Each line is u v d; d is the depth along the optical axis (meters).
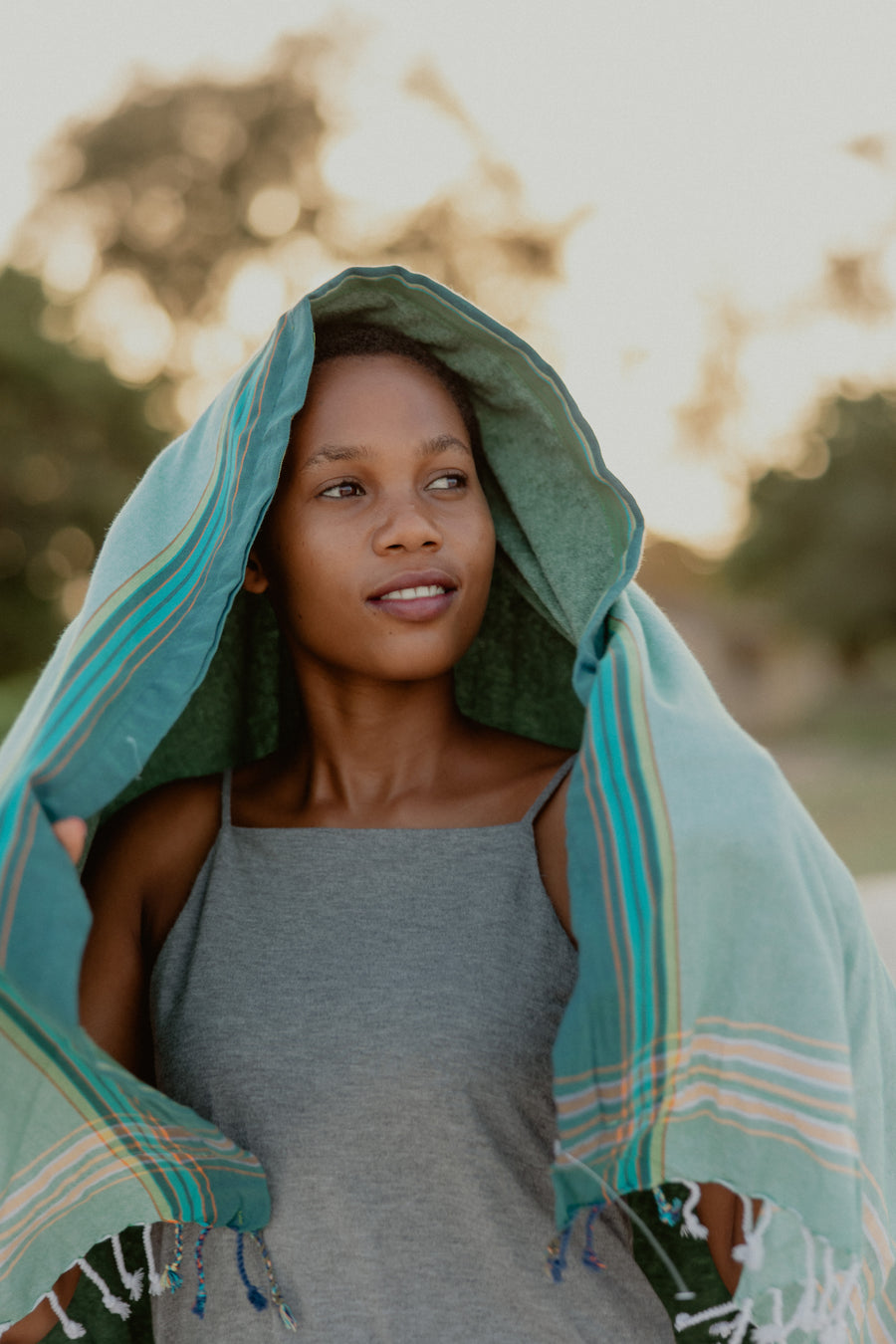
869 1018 1.30
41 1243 1.38
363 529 1.48
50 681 1.36
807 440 35.16
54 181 27.98
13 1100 1.34
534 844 1.49
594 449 1.45
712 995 1.20
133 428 22.33
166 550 1.42
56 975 1.11
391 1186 1.35
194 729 1.79
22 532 21.14
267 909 1.47
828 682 37.94
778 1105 1.18
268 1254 1.36
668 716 1.28
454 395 1.58
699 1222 1.40
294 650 1.60
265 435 1.41
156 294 28.03
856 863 9.02
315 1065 1.37
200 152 28.14
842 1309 1.19
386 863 1.48
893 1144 1.37
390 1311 1.32
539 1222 1.36
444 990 1.39
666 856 1.21
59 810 1.24
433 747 1.57
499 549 1.69
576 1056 1.19
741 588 37.19
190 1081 1.42
